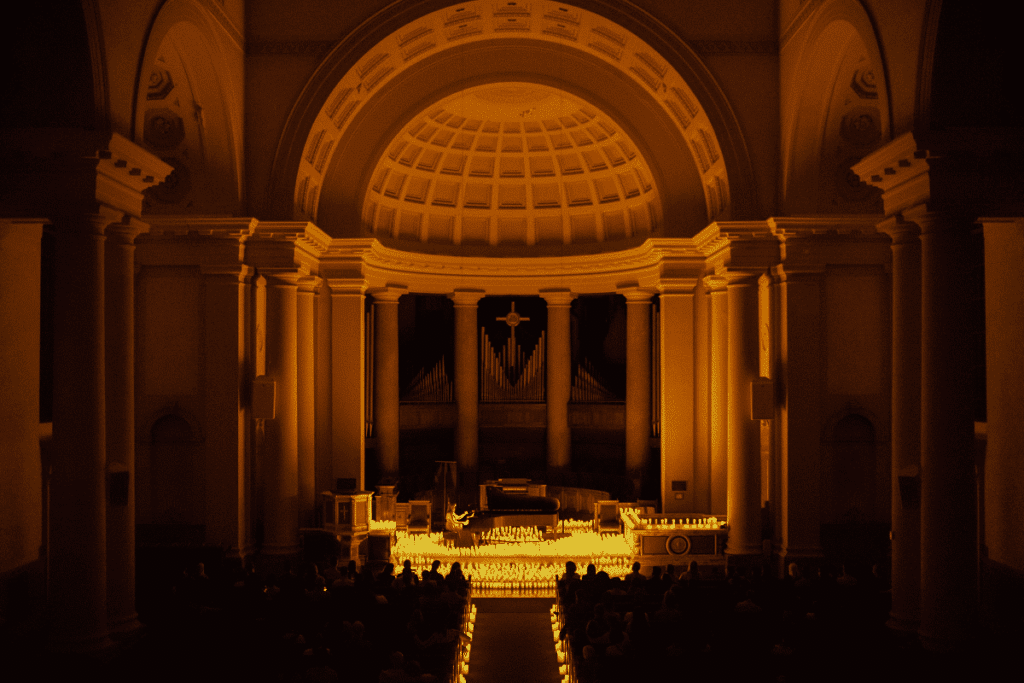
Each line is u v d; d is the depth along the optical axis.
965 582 9.32
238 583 11.33
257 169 15.54
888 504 15.23
